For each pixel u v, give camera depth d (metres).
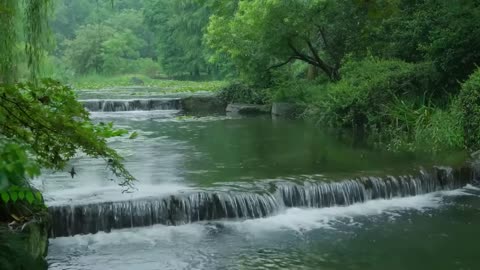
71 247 9.52
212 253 9.33
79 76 62.50
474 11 18.50
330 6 23.52
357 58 24.16
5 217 8.68
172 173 13.11
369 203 12.17
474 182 13.78
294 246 9.66
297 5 23.45
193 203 10.90
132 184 11.89
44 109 5.05
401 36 22.11
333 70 25.55
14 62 8.75
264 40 24.80
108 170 13.30
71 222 10.07
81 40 64.69
